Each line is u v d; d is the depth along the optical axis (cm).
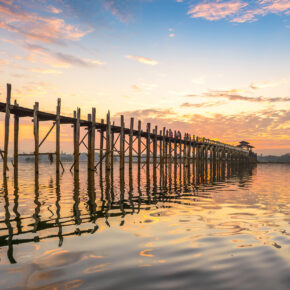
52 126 1959
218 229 488
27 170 2856
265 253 359
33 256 348
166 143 3578
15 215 611
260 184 1498
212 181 1672
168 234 452
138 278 283
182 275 290
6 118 1680
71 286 265
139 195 979
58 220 559
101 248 380
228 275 290
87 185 1322
